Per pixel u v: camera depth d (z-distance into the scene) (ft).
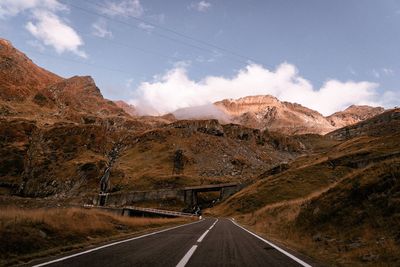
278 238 73.05
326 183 305.73
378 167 74.18
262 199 313.53
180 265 31.07
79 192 626.64
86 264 30.66
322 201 77.82
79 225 60.39
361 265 35.96
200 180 647.56
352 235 54.34
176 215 291.79
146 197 520.83
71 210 73.61
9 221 47.21
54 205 359.25
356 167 312.91
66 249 41.42
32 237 43.01
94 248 42.96
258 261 35.19
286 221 93.86
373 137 535.19
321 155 500.33
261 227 111.65
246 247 48.62
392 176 64.23
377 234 49.73
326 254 45.42
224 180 652.89
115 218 92.27
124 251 40.27
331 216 68.39
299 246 54.39
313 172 341.00
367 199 63.82
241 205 322.34
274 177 372.99
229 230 91.30
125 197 527.81
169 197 513.04
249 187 406.21
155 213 312.91
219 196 527.40
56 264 30.50
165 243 50.85
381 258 37.88
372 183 66.90
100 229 65.51
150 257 35.70
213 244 51.16
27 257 34.35
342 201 69.97
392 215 52.75
